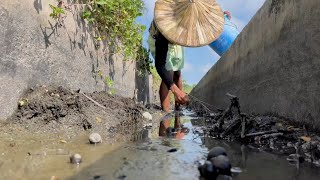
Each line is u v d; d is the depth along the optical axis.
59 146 2.99
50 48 3.97
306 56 3.51
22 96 3.49
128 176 2.25
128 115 5.17
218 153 2.34
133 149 3.07
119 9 5.93
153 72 12.86
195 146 3.30
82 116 3.89
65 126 3.57
